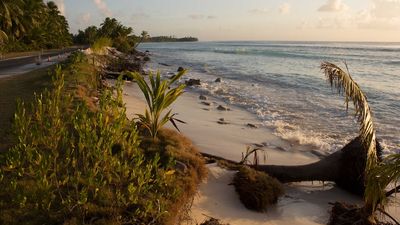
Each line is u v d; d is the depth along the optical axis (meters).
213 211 6.01
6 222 4.46
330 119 13.65
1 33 39.31
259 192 6.19
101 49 34.72
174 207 5.30
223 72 32.22
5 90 13.98
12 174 5.53
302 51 72.94
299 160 8.98
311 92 20.28
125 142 5.70
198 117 13.42
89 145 4.87
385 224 5.71
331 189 7.54
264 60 48.19
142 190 5.25
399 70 33.66
